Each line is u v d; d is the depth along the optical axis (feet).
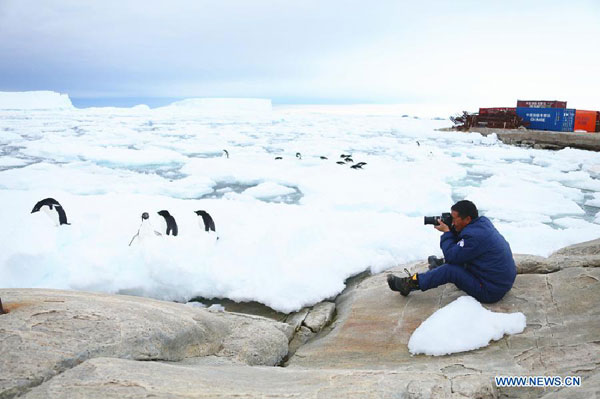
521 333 9.58
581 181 41.57
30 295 8.88
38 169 41.73
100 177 39.58
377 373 7.11
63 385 5.73
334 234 18.42
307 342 11.84
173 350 8.47
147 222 16.89
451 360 8.99
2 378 5.82
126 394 5.55
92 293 10.57
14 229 16.52
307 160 50.03
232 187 39.63
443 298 11.96
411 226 20.34
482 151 61.82
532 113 81.87
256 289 14.42
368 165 46.34
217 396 5.78
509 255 10.83
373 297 13.05
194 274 15.21
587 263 12.82
